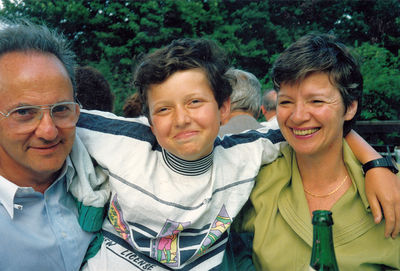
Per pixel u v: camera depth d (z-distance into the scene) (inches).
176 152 50.9
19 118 44.8
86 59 373.4
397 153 125.3
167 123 49.5
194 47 50.6
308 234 57.1
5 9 354.3
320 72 52.9
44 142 46.2
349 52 54.9
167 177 54.7
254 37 393.4
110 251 54.7
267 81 369.1
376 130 184.5
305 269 56.8
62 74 47.2
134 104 125.9
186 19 362.0
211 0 377.4
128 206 52.6
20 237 49.2
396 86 273.3
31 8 356.8
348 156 59.7
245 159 60.7
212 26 378.9
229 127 111.5
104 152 54.8
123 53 354.3
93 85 97.1
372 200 53.9
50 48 47.8
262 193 62.7
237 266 64.0
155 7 360.8
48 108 45.6
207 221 56.2
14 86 44.1
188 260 55.3
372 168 56.5
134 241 53.4
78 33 373.7
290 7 398.0
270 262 58.7
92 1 375.2
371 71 287.6
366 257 54.8
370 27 406.6
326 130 54.9
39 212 51.4
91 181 54.8
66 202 54.8
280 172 63.3
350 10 401.7
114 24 360.2
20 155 46.8
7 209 49.0
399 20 383.2
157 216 52.9
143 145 55.7
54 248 51.3
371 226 56.3
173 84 48.4
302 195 60.4
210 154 55.1
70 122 48.4
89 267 54.1
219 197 57.2
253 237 62.6
